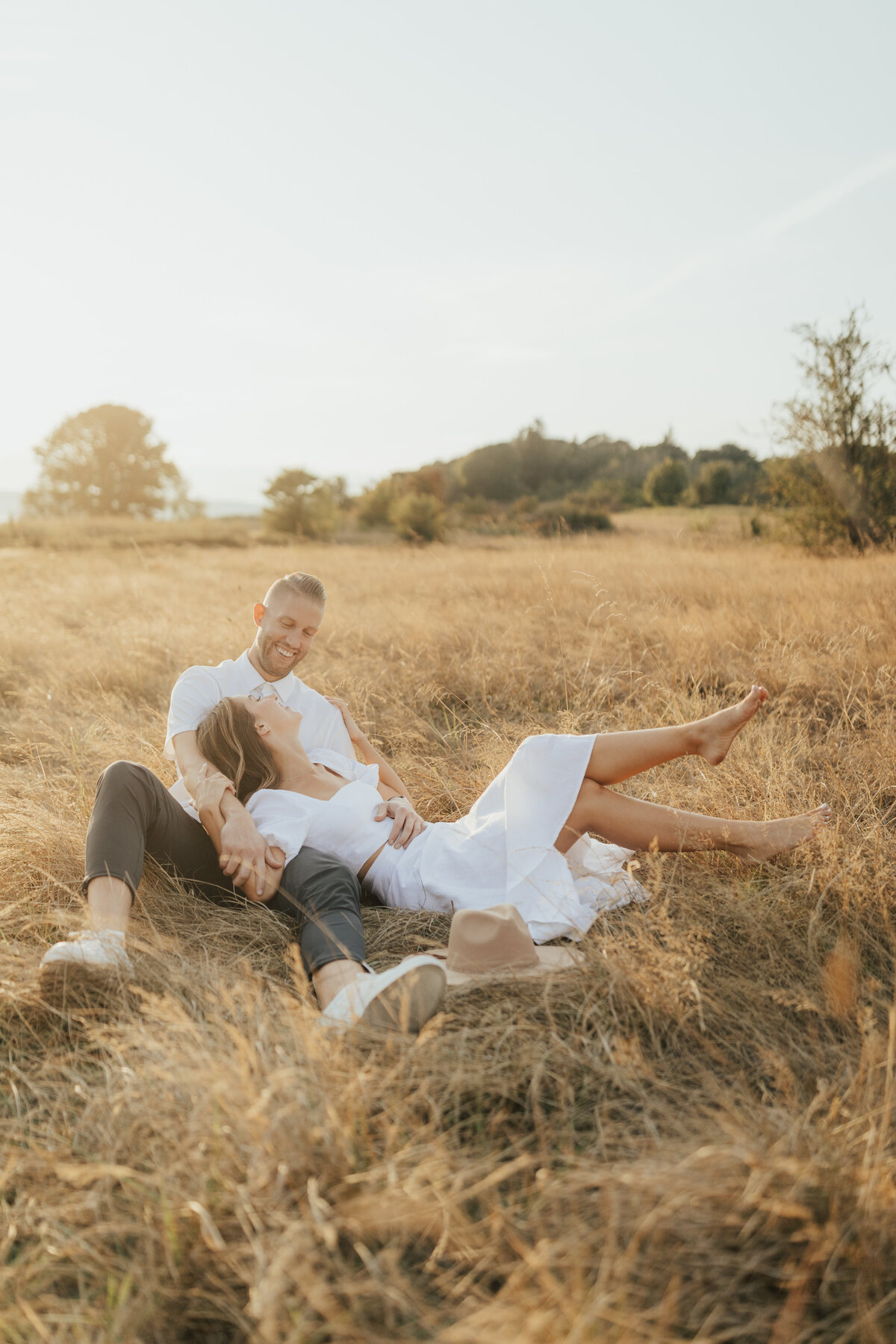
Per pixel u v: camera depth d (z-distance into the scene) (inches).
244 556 697.0
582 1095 75.5
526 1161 58.7
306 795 120.3
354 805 119.0
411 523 1064.2
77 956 87.1
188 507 2664.9
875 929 99.3
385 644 255.0
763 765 140.8
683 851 115.4
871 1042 71.5
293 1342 50.5
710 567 383.9
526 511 1605.6
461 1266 57.5
